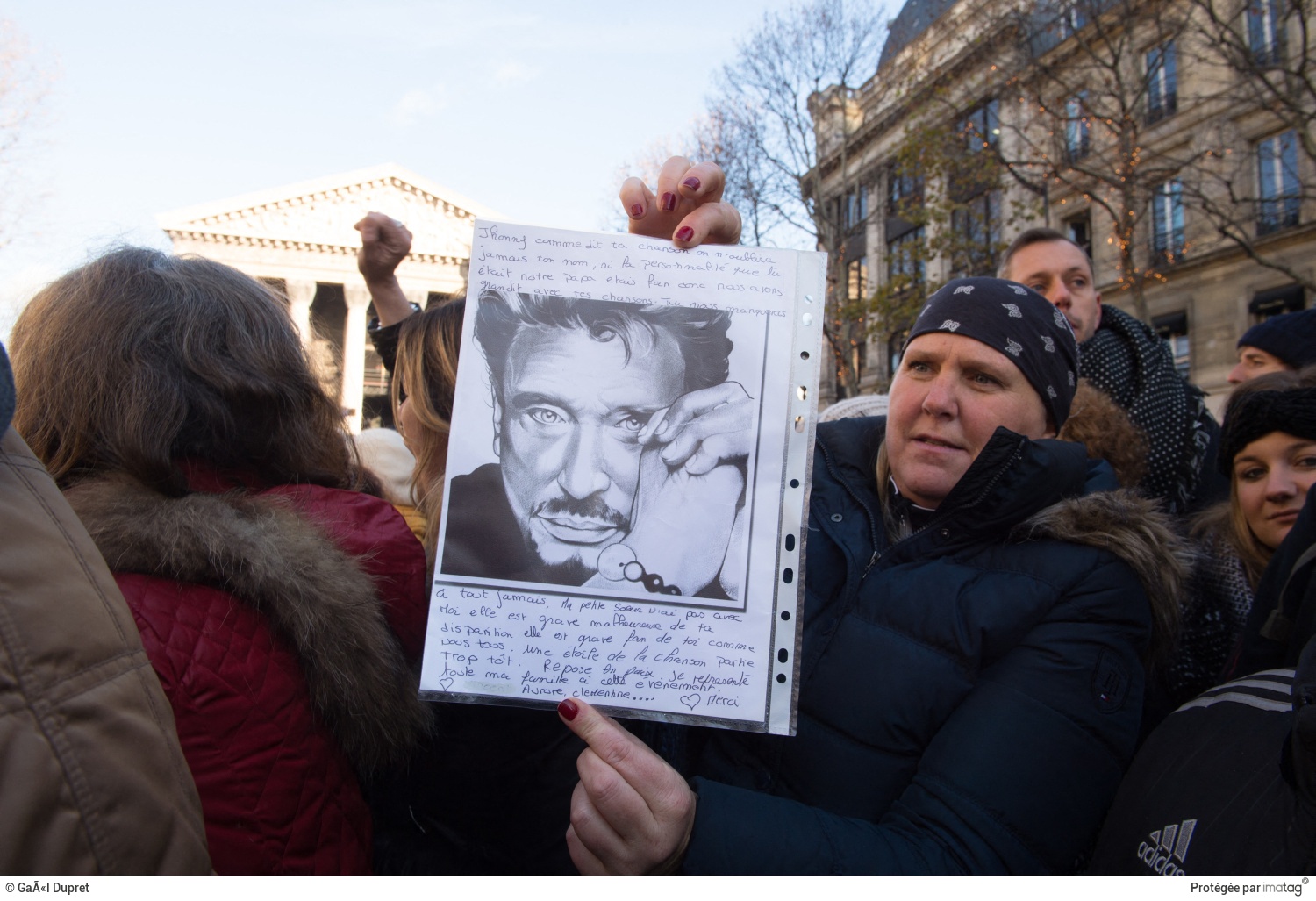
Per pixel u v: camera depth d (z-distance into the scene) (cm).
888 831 100
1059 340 130
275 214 3080
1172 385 242
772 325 109
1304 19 1094
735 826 96
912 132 1535
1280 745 92
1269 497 167
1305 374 172
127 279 110
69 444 103
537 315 109
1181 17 1346
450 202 3111
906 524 134
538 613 102
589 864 98
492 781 125
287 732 95
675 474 105
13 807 62
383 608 113
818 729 116
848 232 1883
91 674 69
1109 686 108
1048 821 100
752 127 1853
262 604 97
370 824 112
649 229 125
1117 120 1363
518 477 105
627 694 100
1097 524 116
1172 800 97
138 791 70
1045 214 1442
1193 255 1691
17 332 110
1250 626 132
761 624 102
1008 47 1443
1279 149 1564
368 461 201
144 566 93
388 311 194
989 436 124
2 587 66
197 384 106
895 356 1964
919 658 113
